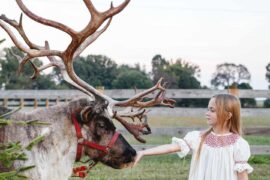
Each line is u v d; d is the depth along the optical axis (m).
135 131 5.62
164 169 10.52
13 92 13.43
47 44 5.62
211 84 54.91
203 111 13.00
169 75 38.41
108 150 5.32
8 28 5.34
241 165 4.70
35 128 5.10
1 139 4.96
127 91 12.37
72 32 5.37
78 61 33.31
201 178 4.77
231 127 4.84
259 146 11.82
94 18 5.33
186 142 4.89
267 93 12.33
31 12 5.23
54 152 5.15
